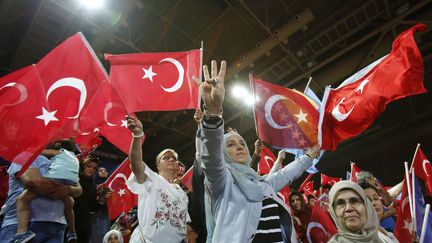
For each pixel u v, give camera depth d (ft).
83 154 14.74
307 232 11.67
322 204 13.69
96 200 13.60
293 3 31.83
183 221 9.67
